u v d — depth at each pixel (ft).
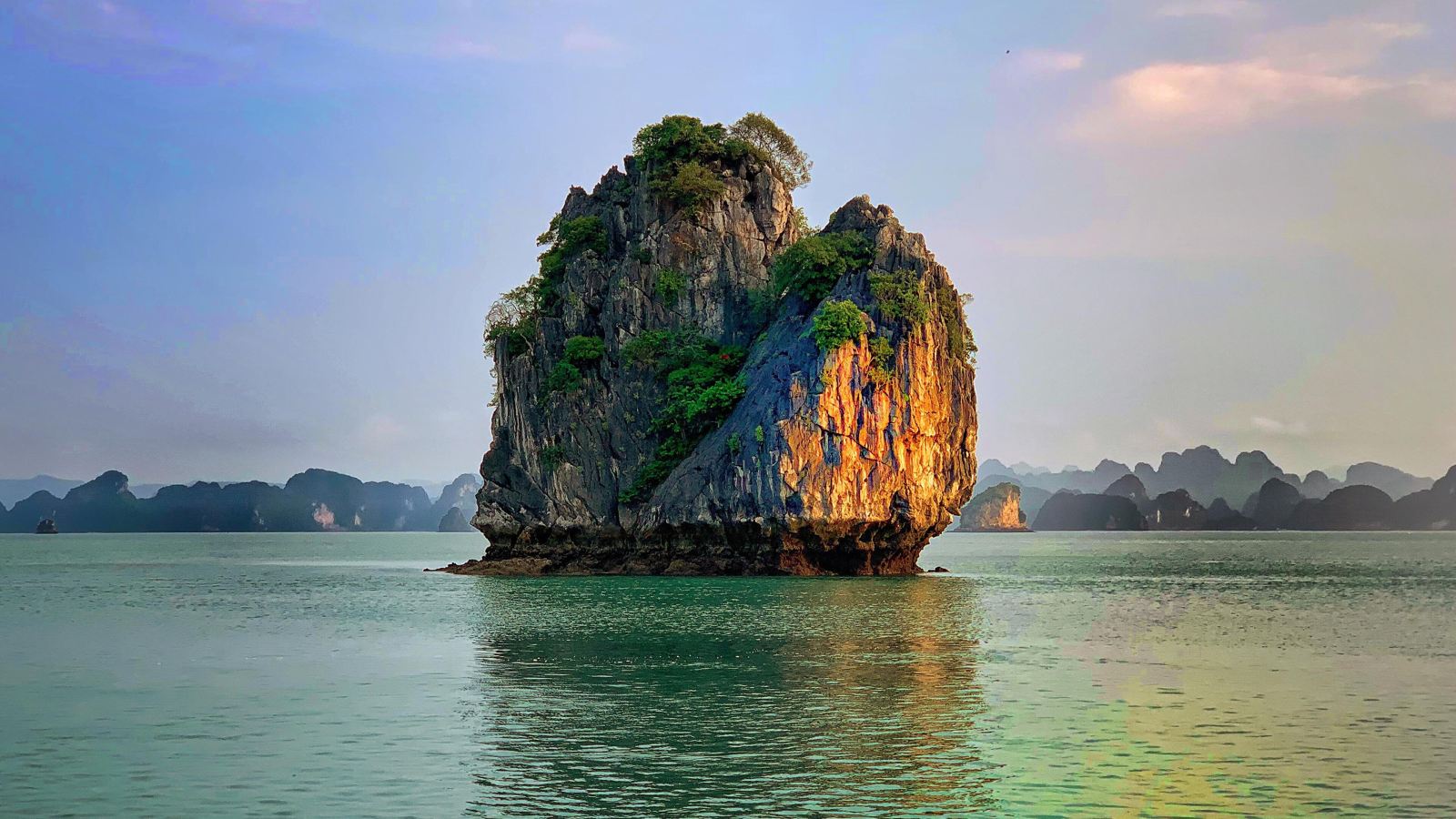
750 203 460.14
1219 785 123.44
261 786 122.83
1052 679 183.52
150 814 114.11
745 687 175.42
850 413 390.63
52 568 574.56
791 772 127.75
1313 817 113.60
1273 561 638.53
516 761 132.05
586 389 448.65
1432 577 471.21
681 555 415.64
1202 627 258.57
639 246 457.27
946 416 408.46
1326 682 182.60
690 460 414.82
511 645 221.66
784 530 393.50
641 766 129.70
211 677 187.32
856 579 393.09
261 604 321.93
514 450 456.86
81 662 204.74
